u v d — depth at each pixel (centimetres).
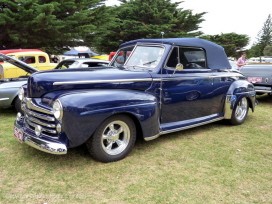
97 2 1950
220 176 311
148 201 257
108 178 301
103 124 324
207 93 466
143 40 437
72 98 301
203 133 479
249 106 570
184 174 314
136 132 385
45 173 309
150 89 383
